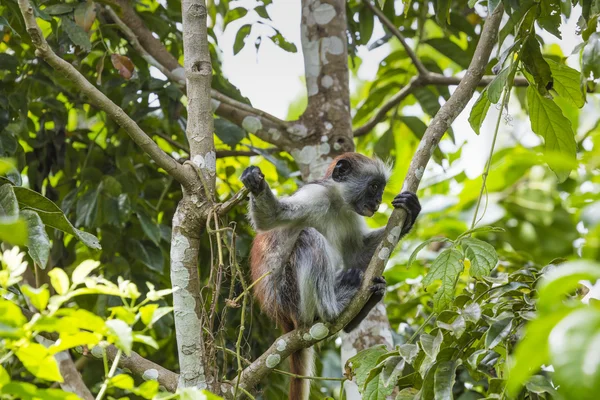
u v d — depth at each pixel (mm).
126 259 12188
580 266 3150
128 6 12805
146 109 12500
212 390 7711
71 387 10484
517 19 9203
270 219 9688
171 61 12734
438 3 12281
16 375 11320
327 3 12930
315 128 12492
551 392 6547
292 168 14891
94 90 7691
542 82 9125
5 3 11320
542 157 3602
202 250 12422
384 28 14727
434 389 7168
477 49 9336
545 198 14672
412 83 14352
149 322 5207
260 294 10859
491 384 7023
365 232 11500
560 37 9602
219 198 12828
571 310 3100
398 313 12953
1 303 4695
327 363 12703
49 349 4766
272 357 8461
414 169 9062
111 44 12750
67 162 13047
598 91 12250
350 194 11180
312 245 10336
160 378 8086
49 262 11891
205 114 8414
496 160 15008
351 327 9750
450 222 14359
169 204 13180
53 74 12391
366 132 14547
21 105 11656
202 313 7895
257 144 15336
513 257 13164
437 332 7406
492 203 14680
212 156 8336
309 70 12805
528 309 7328
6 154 11375
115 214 11703
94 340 4875
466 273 12086
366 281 8805
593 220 6020
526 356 3166
